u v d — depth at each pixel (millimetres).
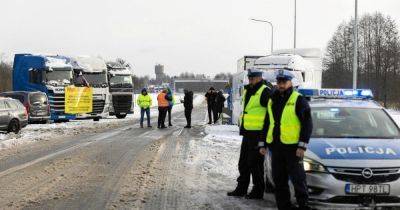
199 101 99500
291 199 7906
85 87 32406
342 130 8805
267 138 7801
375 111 9383
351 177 7477
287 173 7699
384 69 76938
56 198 9031
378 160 7555
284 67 21891
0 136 20531
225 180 10836
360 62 88062
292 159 7477
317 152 7801
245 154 9094
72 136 21016
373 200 7457
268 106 7832
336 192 7422
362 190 7410
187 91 25703
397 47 78562
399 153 7797
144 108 26406
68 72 31344
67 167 12508
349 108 9383
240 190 9227
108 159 13898
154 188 9938
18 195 9281
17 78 31594
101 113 33719
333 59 96312
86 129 24922
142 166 12664
